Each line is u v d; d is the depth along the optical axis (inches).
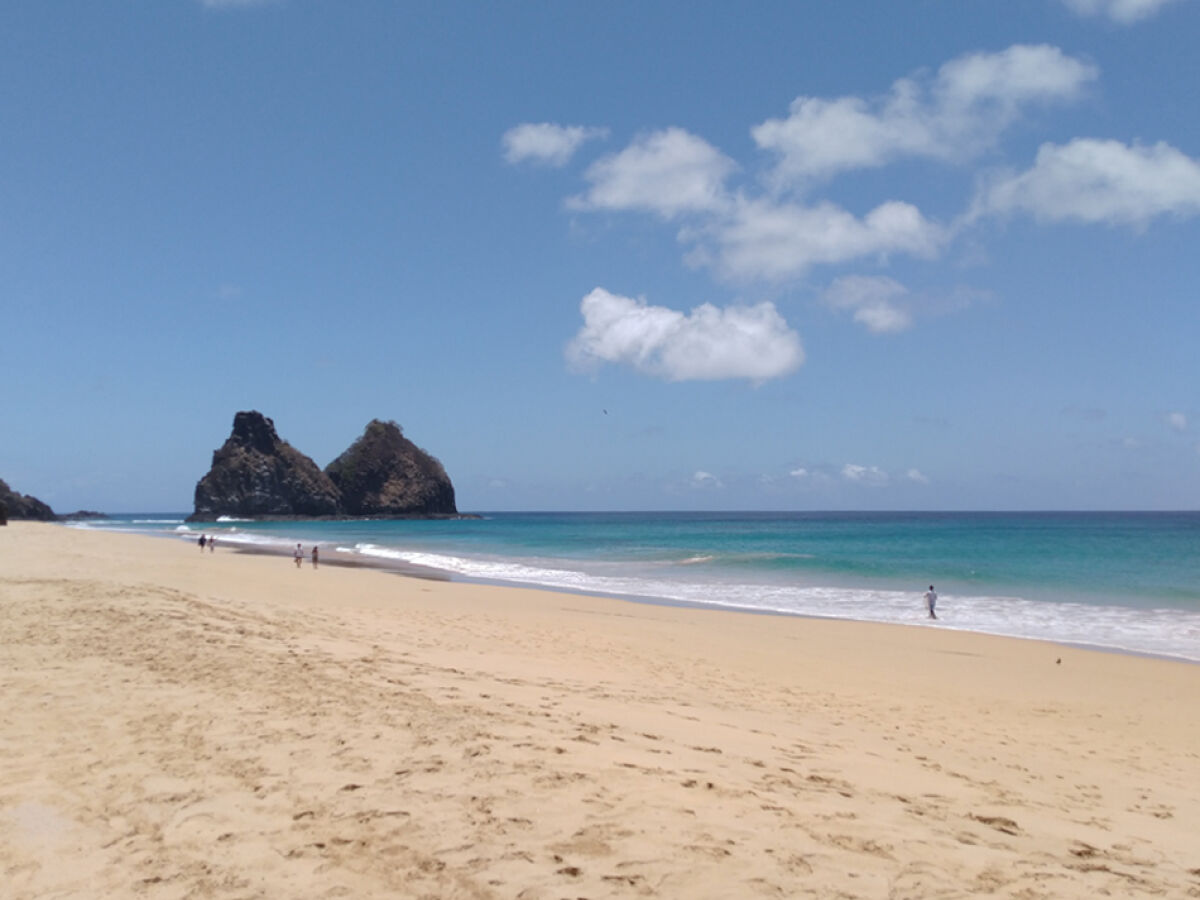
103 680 321.4
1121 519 5871.1
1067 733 391.2
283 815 187.5
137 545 1707.7
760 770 243.4
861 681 504.1
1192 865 200.1
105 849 171.3
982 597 1014.4
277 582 938.7
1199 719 434.0
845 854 177.6
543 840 174.2
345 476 6427.2
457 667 394.0
